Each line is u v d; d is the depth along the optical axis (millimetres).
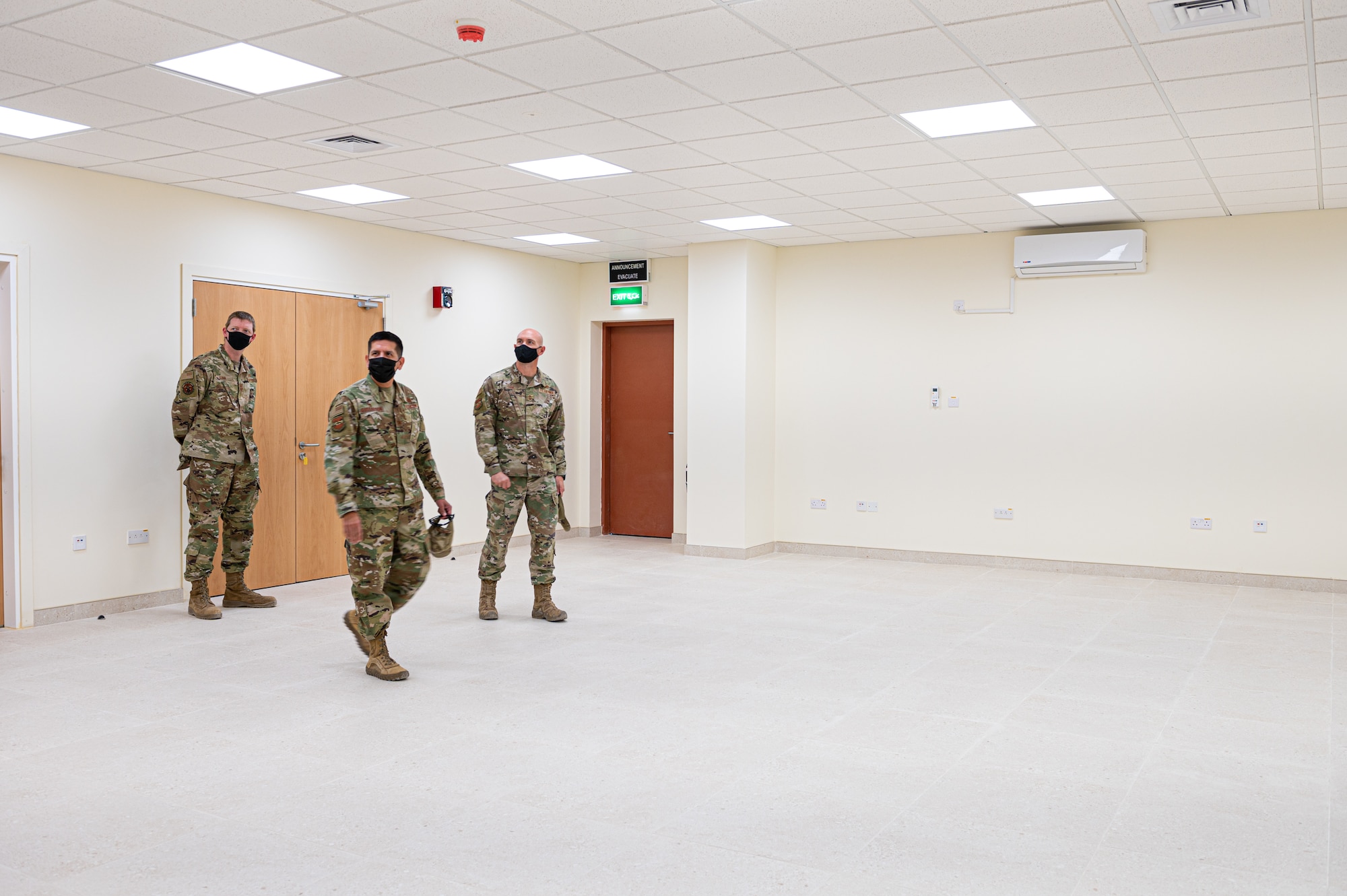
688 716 4488
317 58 4512
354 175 6809
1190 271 8188
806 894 2777
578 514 11234
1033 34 4188
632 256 10578
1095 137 5766
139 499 6891
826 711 4574
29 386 6293
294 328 7953
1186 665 5434
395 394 5055
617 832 3207
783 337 9914
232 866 2957
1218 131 5605
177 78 4781
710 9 3947
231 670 5281
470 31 4102
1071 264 8344
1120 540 8484
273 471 7797
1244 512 8031
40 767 3797
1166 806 3451
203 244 7293
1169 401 8281
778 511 9984
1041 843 3133
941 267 9172
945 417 9180
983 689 4945
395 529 5035
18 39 4281
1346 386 7688
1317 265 7766
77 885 2834
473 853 3049
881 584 8102
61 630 6250
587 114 5383
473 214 8219
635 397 11219
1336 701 4754
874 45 4332
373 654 5090
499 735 4203
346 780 3668
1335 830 3248
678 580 8289
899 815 3355
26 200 6277
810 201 7641
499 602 7195
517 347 6395
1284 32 4121
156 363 6977
